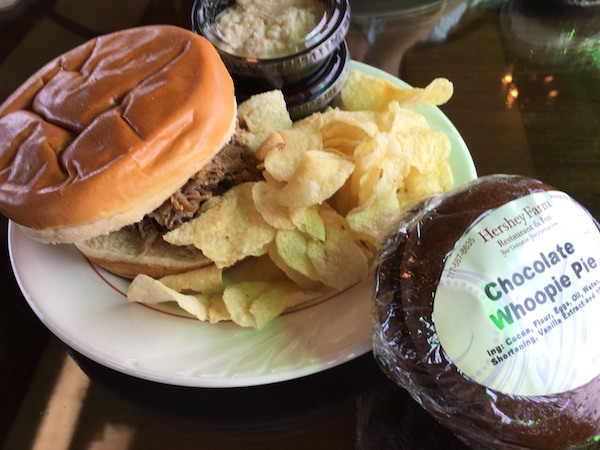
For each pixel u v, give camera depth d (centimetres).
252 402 21
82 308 22
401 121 24
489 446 18
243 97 28
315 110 28
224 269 25
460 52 33
